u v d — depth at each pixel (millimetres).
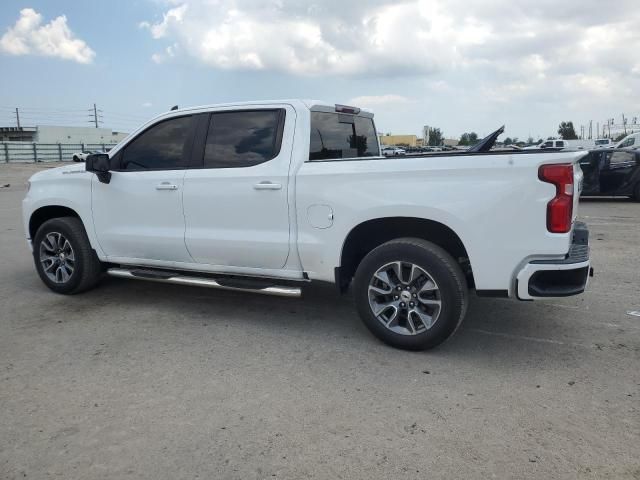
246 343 4395
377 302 4234
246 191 4562
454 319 3918
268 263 4594
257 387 3588
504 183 3684
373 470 2682
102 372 3840
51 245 5789
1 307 5410
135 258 5316
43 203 5742
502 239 3729
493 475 2631
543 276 3686
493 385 3578
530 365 3895
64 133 76938
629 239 8953
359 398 3422
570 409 3248
